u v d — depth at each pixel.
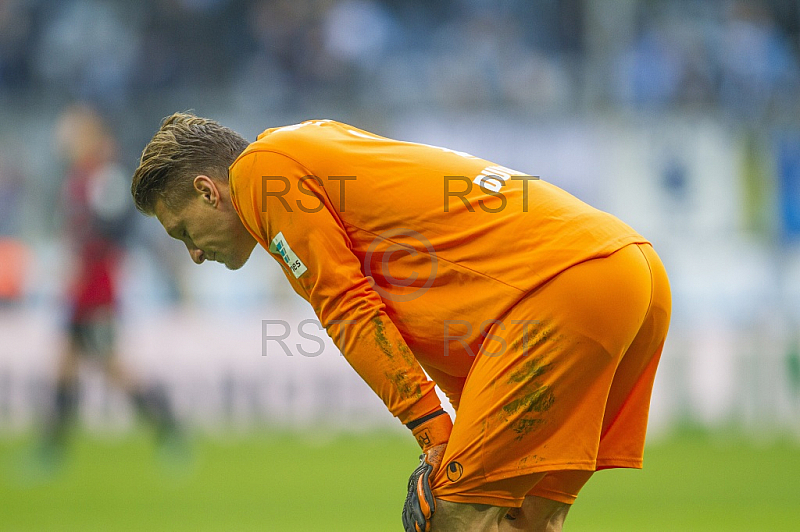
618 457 11.26
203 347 39.34
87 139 31.77
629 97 44.28
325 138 10.77
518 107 40.91
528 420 10.18
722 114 40.06
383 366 10.41
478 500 10.32
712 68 47.28
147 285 39.62
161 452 31.97
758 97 44.16
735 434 37.91
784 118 40.12
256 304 39.78
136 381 31.56
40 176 41.47
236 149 11.26
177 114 11.47
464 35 50.12
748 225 39.34
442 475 10.38
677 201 39.50
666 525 21.22
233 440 38.06
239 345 39.25
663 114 39.72
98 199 31.56
